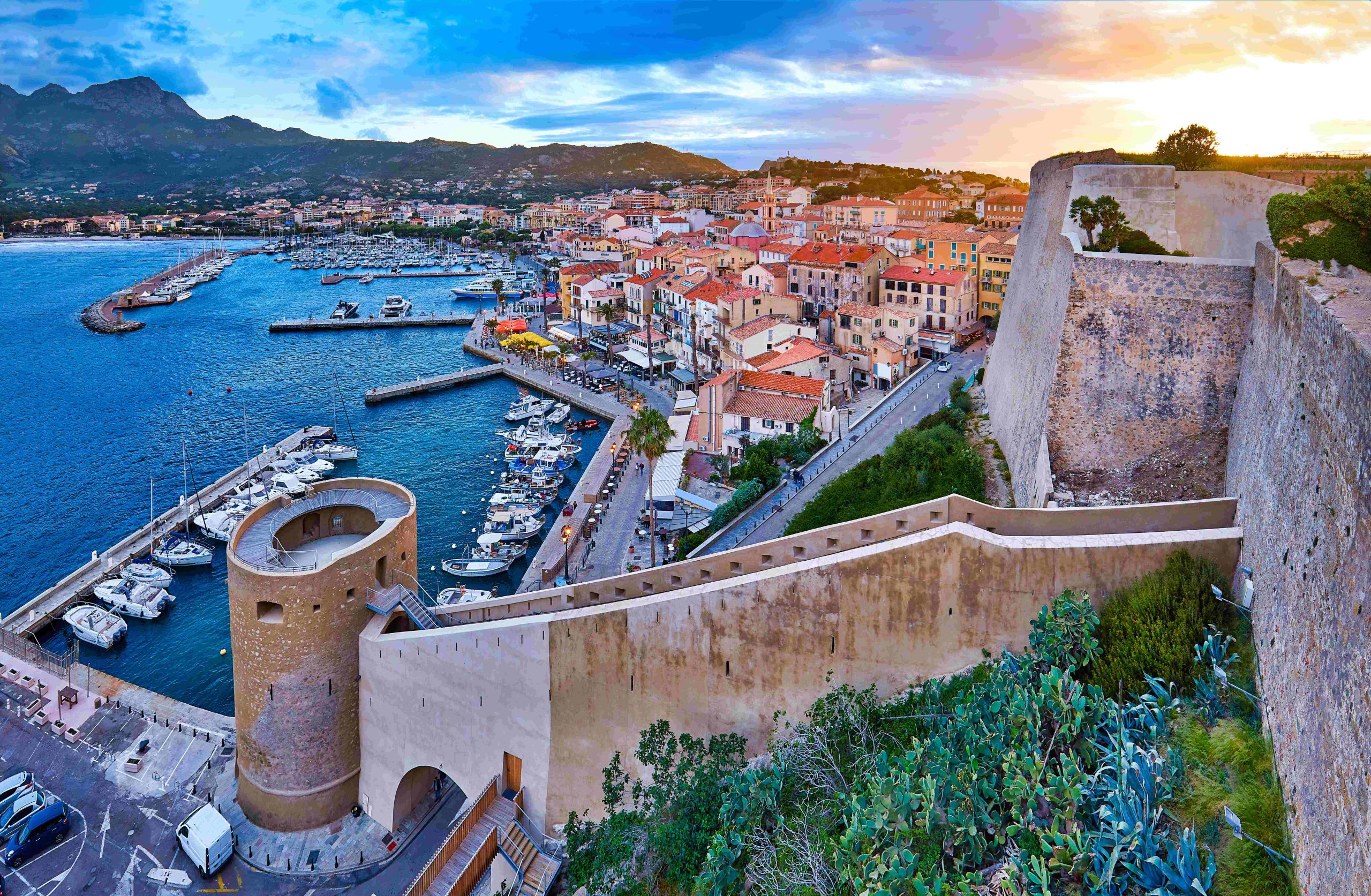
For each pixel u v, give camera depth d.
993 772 29.56
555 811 46.12
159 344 195.00
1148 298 46.22
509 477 110.19
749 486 82.94
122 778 55.78
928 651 39.09
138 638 76.94
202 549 90.44
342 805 51.34
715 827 38.81
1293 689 25.94
